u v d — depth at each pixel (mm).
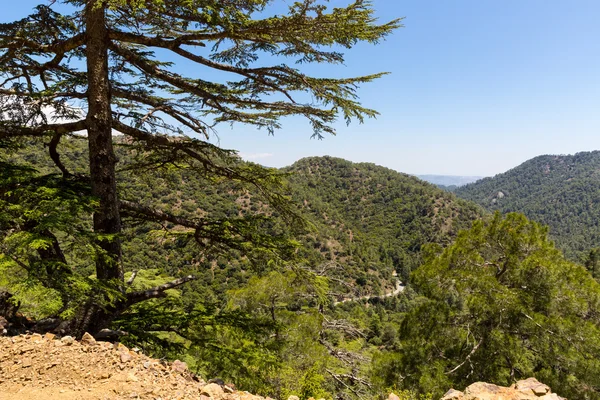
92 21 5523
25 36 5512
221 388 3678
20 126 5637
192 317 6129
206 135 6445
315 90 5582
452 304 9883
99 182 5754
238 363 5676
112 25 6254
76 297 4145
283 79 5914
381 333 33281
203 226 6750
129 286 6145
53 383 3287
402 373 9359
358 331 14102
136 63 6133
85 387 3277
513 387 4051
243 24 5020
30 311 6062
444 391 8305
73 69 6363
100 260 5648
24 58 6039
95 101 5695
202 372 6129
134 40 5844
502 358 9367
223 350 5812
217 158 6770
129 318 6082
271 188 6992
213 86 6227
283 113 6250
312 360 10914
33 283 3727
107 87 5844
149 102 6254
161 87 6922
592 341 7820
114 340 5902
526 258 9039
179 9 5059
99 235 4594
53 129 5754
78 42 5695
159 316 6199
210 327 6457
